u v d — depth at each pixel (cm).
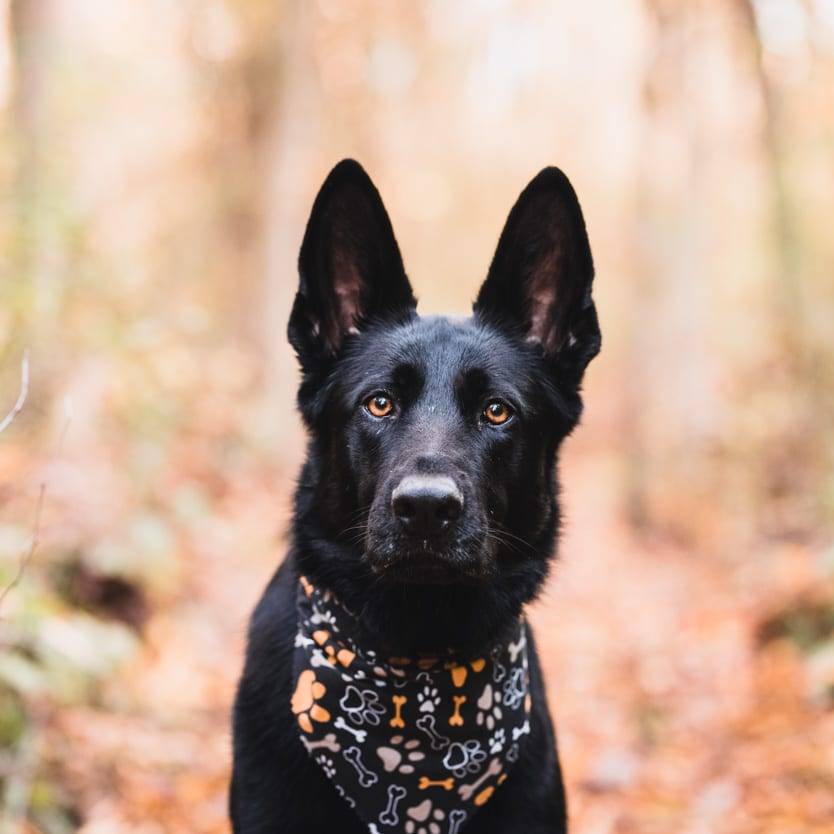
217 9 1589
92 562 548
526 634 347
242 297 1658
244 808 307
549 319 358
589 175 2783
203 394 833
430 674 310
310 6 1512
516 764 316
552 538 344
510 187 2809
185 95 1622
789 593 693
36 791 400
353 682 308
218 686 586
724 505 1190
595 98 2697
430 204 2592
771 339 1308
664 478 1305
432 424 304
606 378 2859
